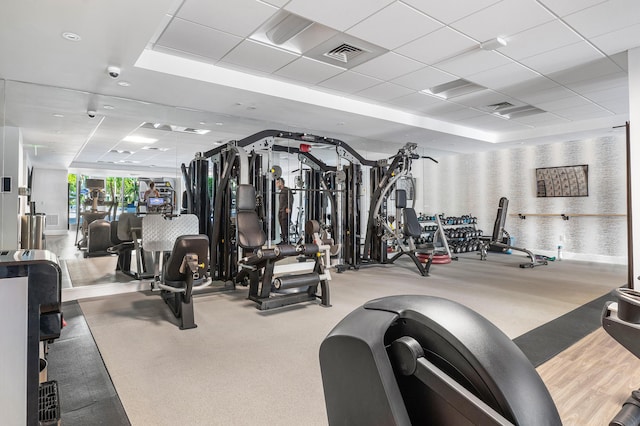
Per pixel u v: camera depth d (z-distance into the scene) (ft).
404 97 17.98
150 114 16.75
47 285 3.26
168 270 11.23
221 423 6.15
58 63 11.74
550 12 10.23
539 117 21.58
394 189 24.53
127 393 7.10
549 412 1.98
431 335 2.16
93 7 8.55
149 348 9.33
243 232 14.88
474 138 24.91
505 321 11.39
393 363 2.21
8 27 9.40
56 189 16.92
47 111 15.76
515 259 24.97
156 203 17.94
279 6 9.84
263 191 18.66
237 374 7.92
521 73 14.78
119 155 17.81
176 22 10.68
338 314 12.34
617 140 23.65
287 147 21.95
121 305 13.30
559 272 20.03
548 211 26.71
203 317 12.00
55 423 3.80
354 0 9.59
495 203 29.63
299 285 12.70
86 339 9.92
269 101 16.25
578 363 8.39
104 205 17.40
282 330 10.72
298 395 7.06
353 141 25.17
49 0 8.22
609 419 6.20
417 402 2.15
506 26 11.00
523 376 2.02
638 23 10.84
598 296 14.64
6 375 3.04
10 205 14.80
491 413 1.83
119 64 11.89
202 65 13.66
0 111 14.49
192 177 17.92
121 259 16.84
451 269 21.06
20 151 15.71
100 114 16.34
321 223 22.52
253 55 13.00
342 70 14.46
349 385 2.35
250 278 14.20
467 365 2.00
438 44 12.18
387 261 22.39
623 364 8.30
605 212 24.08
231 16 10.34
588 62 13.69
